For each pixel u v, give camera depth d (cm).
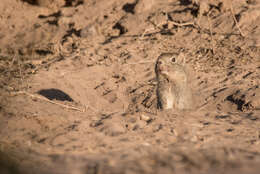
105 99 2695
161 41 3434
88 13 4147
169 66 2159
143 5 3916
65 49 3544
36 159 1258
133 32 3669
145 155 1288
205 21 3550
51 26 4103
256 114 2164
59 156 1301
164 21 3681
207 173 1061
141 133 1662
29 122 1808
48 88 2630
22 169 1099
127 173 1063
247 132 1734
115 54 3328
